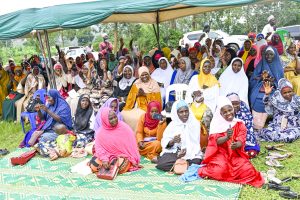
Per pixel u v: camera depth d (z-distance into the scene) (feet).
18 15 20.10
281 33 37.86
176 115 14.67
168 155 14.83
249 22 70.33
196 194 12.28
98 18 17.58
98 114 17.08
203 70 19.35
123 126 15.23
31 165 16.15
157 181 13.65
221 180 13.23
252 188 12.65
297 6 68.03
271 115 19.49
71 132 18.21
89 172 14.82
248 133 15.58
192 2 15.42
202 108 17.83
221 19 70.79
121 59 24.62
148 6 16.37
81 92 24.43
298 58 21.89
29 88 25.39
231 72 20.30
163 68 23.82
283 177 13.43
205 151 14.51
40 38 20.80
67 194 12.93
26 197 12.92
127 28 70.33
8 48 72.13
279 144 16.80
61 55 32.14
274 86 19.44
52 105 18.72
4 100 26.40
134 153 15.15
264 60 19.89
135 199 12.24
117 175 14.46
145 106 20.13
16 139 21.18
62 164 16.10
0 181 14.53
